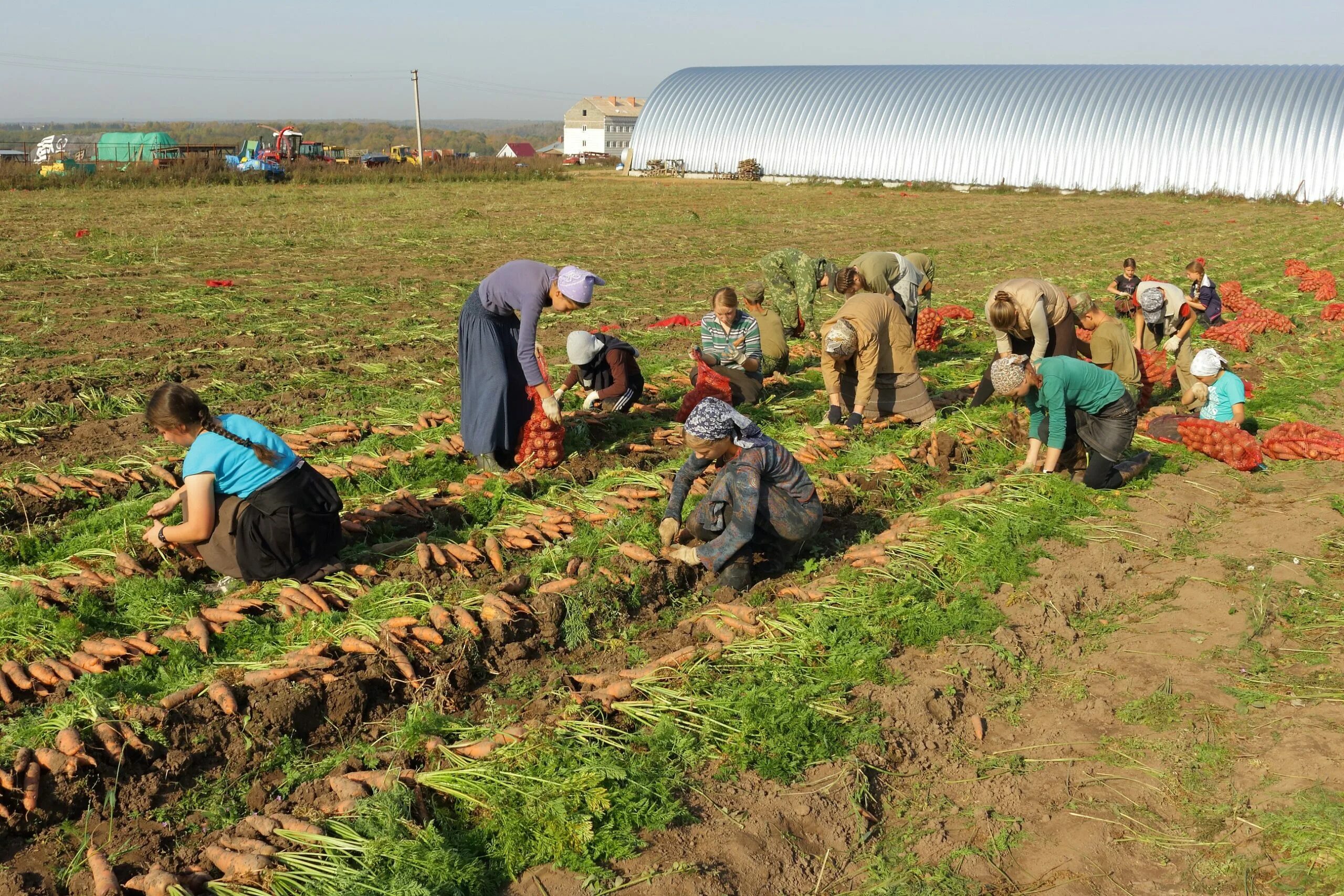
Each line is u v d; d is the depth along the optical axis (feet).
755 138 190.39
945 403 32.89
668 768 14.19
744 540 19.13
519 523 22.38
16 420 29.27
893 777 14.53
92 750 13.88
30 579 18.38
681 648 18.04
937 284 63.87
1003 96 172.14
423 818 13.08
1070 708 16.26
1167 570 21.03
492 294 24.53
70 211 96.89
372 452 26.76
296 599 17.94
